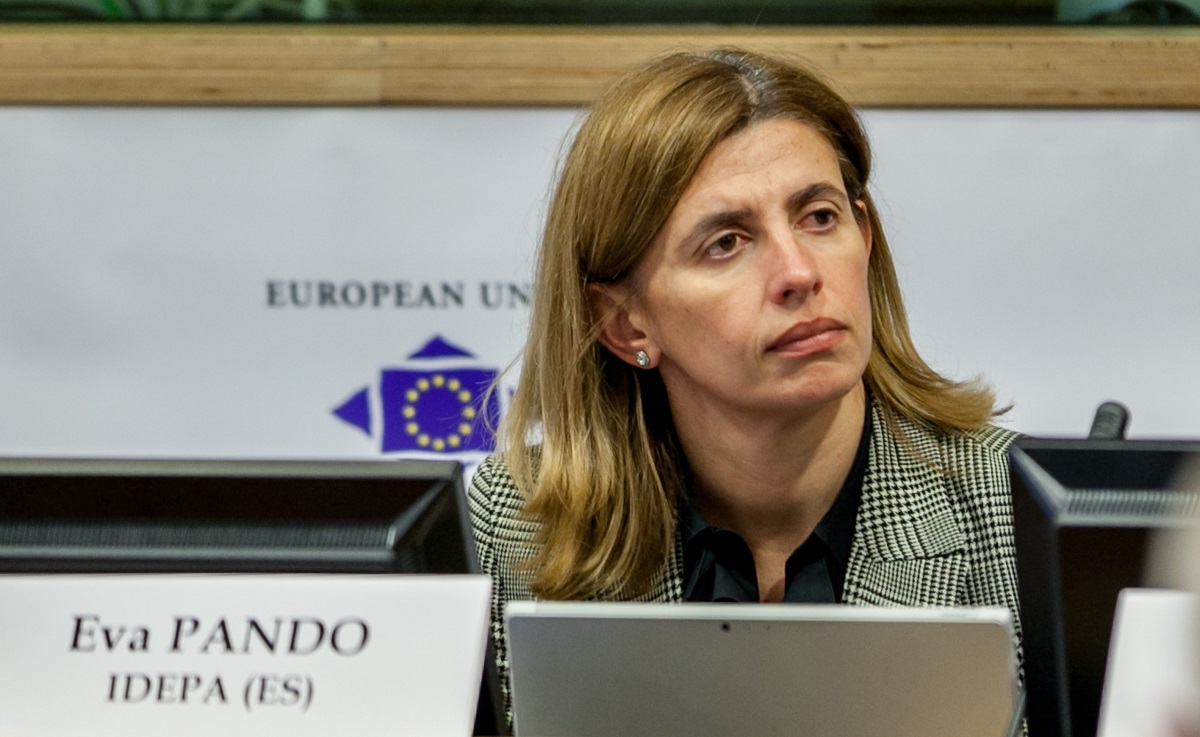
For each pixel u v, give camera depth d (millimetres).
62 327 9547
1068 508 3977
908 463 5957
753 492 5891
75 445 9594
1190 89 9156
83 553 4199
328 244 9469
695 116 5383
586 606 4035
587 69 9586
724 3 9758
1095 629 4004
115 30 9641
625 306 5824
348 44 9539
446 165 9422
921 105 9336
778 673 3982
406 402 9461
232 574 4152
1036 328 9195
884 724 3963
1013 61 9219
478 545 6477
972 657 3848
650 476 6016
